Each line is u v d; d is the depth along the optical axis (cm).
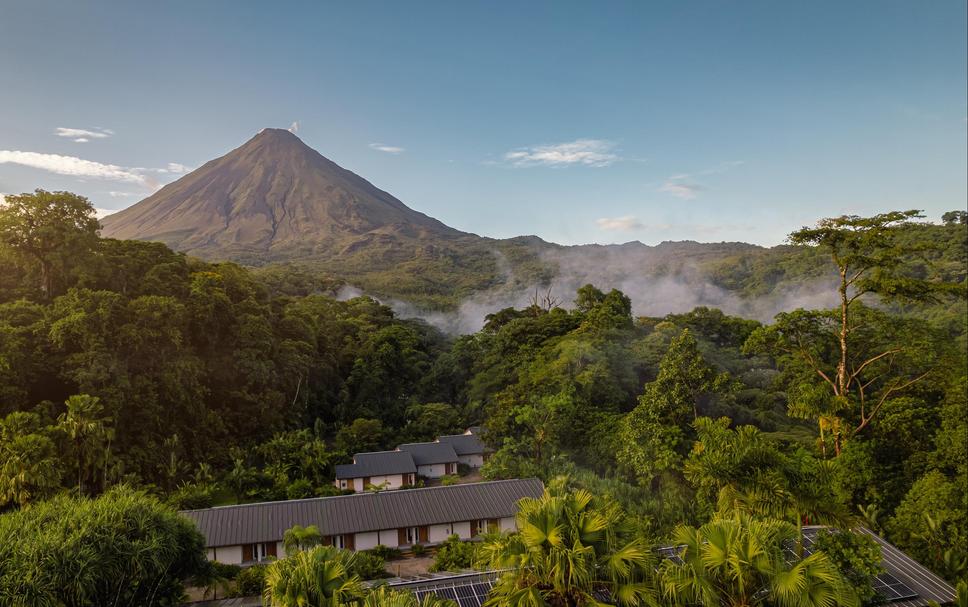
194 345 5906
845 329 3794
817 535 2181
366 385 7856
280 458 5347
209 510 3666
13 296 5131
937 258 12144
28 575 1819
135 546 2127
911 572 2166
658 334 6669
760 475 2053
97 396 4372
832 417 3591
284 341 7269
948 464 3180
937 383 3638
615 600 1454
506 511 3856
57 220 5219
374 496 3909
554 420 5125
